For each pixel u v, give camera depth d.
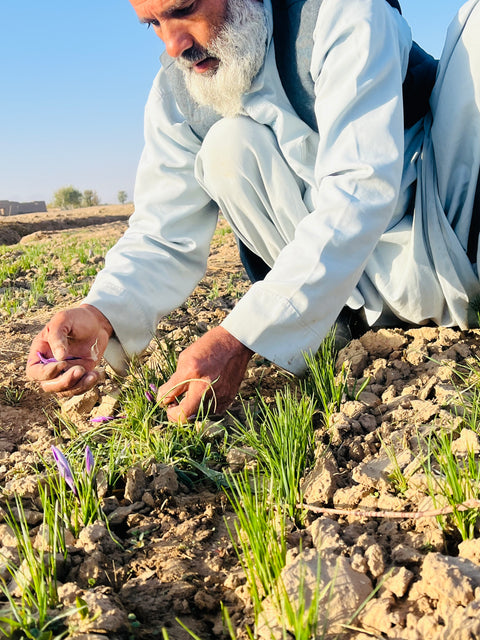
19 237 22.98
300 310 2.35
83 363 2.56
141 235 3.02
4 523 2.00
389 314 3.19
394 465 2.00
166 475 2.15
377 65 2.48
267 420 2.55
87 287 5.86
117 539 1.90
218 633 1.55
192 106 2.98
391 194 2.40
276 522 1.85
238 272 5.91
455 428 2.14
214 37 2.63
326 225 2.37
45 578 1.65
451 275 2.87
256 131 2.80
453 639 1.27
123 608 1.61
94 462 2.10
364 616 1.46
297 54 2.71
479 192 2.90
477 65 2.65
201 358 2.35
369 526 1.81
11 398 3.13
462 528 1.67
